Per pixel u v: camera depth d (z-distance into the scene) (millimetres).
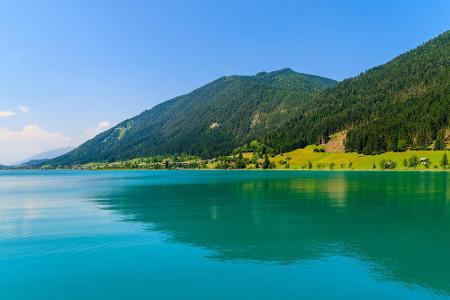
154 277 36125
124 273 37250
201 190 122438
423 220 62156
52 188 147000
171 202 90688
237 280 35219
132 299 31453
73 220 65875
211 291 32750
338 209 74375
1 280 35625
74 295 32375
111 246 47250
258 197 97438
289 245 47000
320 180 155625
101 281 35219
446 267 38312
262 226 58844
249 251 44625
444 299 31016
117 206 84375
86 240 50406
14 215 72688
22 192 129125
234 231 55438
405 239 49344
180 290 33062
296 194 102188
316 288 33125
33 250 45531
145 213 73250
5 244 48438
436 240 48844
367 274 36375
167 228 58031
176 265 39531
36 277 36375
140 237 52000
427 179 151250
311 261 40469
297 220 63406
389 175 185250
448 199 87062
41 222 64125
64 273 37344
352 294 32000
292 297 31406
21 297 32125
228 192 112562
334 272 37062
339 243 47781
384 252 43562
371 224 59250
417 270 37406
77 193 120875
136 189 132875
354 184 131125
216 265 39438
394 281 34594
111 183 174250
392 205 78688
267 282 34656
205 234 53562
